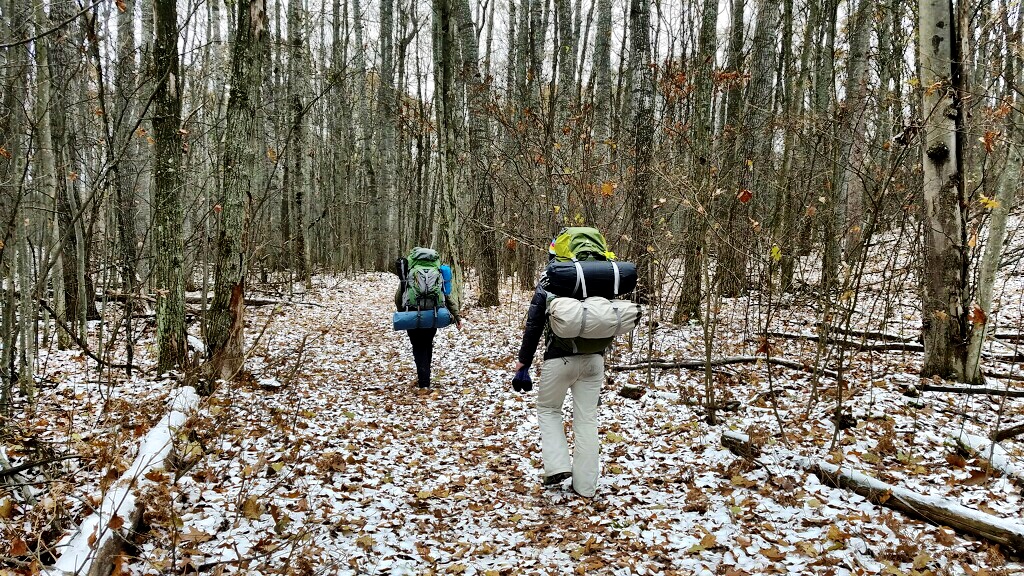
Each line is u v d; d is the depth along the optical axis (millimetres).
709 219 5211
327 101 20062
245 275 5879
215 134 8836
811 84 10203
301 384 6383
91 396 5160
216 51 12297
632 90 10586
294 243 16688
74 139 6344
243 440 4363
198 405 4984
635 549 3014
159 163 5766
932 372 5352
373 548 3002
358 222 23750
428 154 16328
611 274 3586
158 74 5574
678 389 5828
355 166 23188
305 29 16188
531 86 13086
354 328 10656
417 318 6219
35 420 4469
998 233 4938
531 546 3119
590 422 3746
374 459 4316
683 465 4047
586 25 18469
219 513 3154
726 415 4941
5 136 4480
